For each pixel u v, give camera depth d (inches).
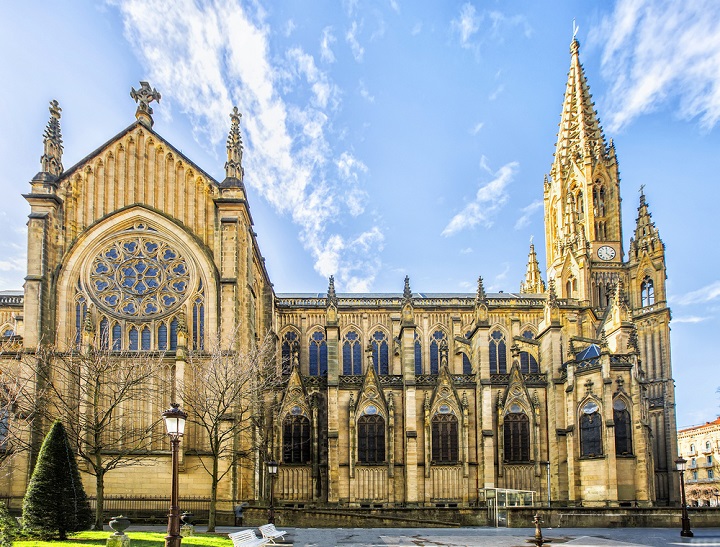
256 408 2485.2
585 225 4266.7
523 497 2719.0
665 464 3818.9
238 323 2484.0
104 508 2271.2
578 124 4453.7
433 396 2938.0
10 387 2095.2
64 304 2498.8
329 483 2805.1
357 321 3575.3
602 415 2733.8
